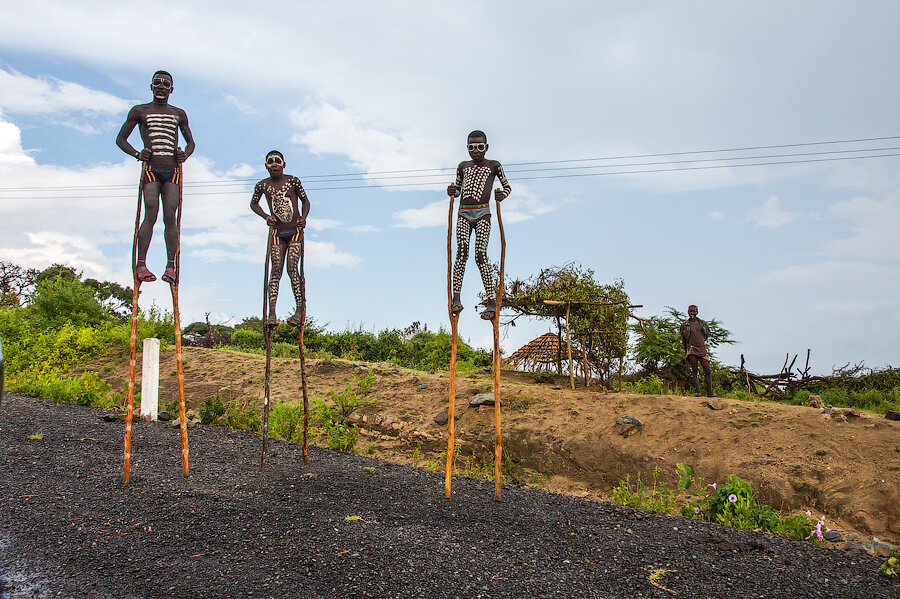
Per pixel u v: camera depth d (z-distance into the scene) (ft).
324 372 58.49
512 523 19.49
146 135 23.11
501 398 48.85
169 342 67.67
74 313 70.28
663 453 39.17
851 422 37.96
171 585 13.52
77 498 19.03
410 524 18.65
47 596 12.70
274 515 18.56
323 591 13.67
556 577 15.21
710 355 65.36
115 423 32.76
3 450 24.09
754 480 35.14
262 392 53.52
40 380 47.29
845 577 15.78
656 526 19.83
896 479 32.32
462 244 24.22
